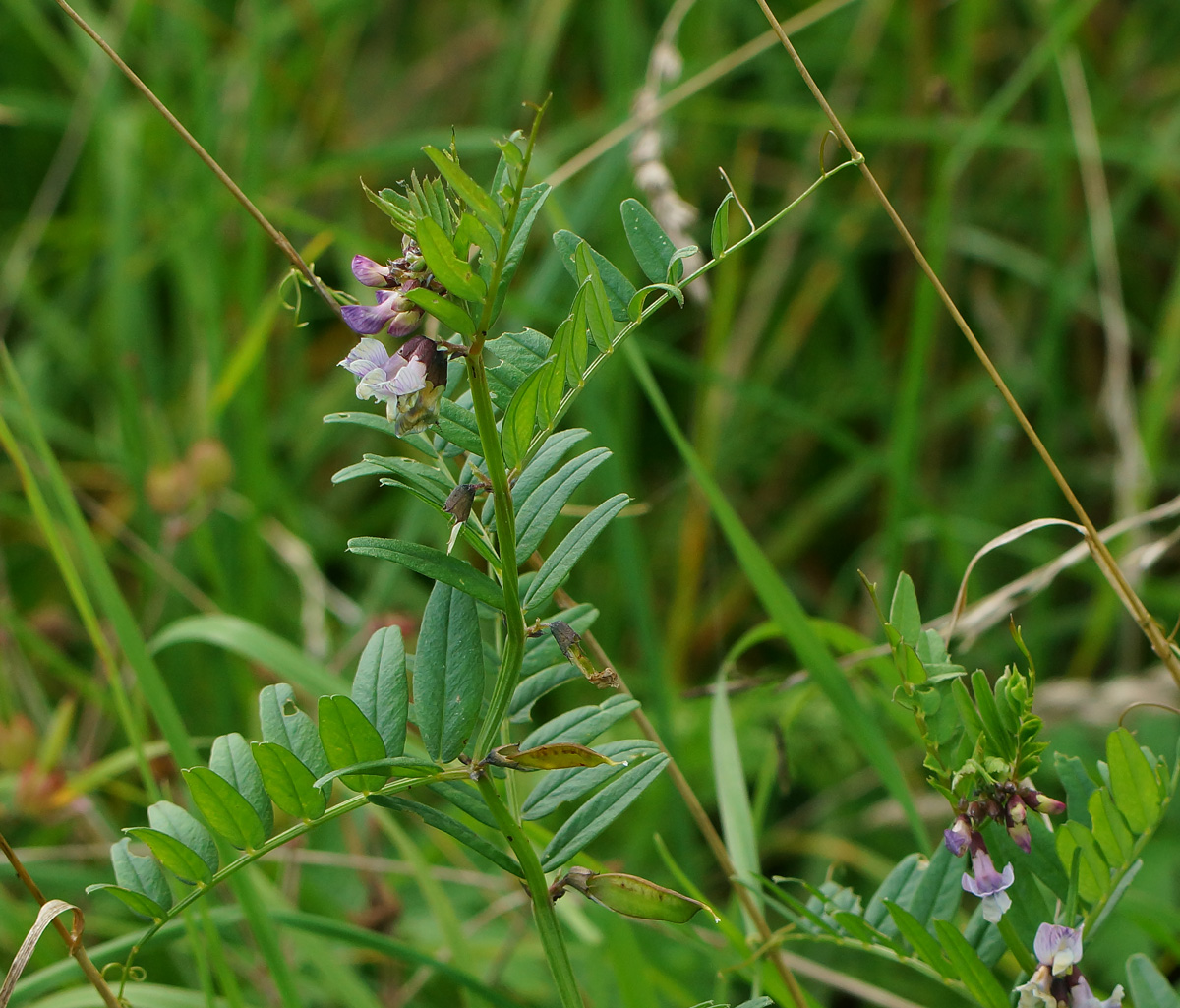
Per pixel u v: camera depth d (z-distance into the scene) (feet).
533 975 3.84
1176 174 5.58
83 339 5.73
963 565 4.45
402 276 2.99
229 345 5.70
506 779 3.10
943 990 3.81
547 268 4.50
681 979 3.78
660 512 5.68
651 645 3.83
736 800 3.43
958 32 5.21
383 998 3.67
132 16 5.48
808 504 5.61
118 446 5.19
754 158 5.59
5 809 3.67
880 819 4.32
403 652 3.09
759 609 5.34
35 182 6.33
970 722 3.07
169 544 4.37
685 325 5.71
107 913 3.88
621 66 5.28
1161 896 3.84
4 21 6.23
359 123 6.43
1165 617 4.85
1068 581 5.35
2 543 5.37
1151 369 5.01
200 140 5.08
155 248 5.36
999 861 3.14
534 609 3.04
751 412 5.64
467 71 6.47
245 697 4.37
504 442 3.01
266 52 5.14
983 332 5.90
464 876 3.64
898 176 5.82
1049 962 3.05
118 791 3.84
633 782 3.08
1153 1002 3.17
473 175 5.84
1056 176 5.09
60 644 4.76
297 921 3.37
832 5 4.25
